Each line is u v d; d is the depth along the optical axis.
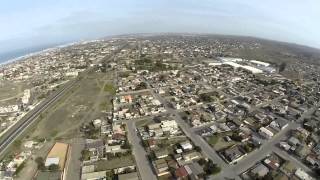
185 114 116.62
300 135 97.25
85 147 87.25
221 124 104.19
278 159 81.75
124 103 131.00
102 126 103.12
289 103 136.12
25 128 104.94
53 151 83.25
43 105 132.25
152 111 117.44
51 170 73.56
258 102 134.88
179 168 73.50
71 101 136.50
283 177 71.56
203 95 143.00
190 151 84.12
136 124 105.75
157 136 94.44
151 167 75.94
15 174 73.19
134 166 75.25
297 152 84.50
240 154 80.94
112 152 83.38
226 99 139.88
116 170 72.88
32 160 80.75
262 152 85.50
